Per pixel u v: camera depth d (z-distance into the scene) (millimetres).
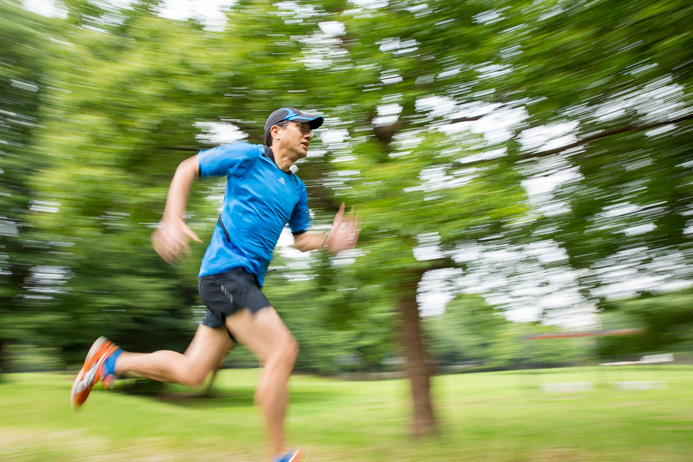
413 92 6164
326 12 6625
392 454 6402
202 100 6461
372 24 6191
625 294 6191
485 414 12398
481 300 7531
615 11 4852
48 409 10336
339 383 37719
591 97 5590
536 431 8477
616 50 5168
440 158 5316
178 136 6648
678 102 5406
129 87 6359
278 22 6414
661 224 5648
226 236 2719
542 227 6223
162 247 2541
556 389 22188
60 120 6820
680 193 5418
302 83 6391
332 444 7320
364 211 4945
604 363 6383
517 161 6047
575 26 5156
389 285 5527
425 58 6441
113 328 15875
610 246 5918
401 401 18797
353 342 20484
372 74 6211
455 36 6172
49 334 14773
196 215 6434
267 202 2762
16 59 13367
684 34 4727
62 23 6883
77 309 14469
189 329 18000
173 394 23078
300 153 2896
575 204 5930
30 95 13656
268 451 2580
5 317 14156
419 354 8312
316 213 6879
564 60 5375
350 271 5457
